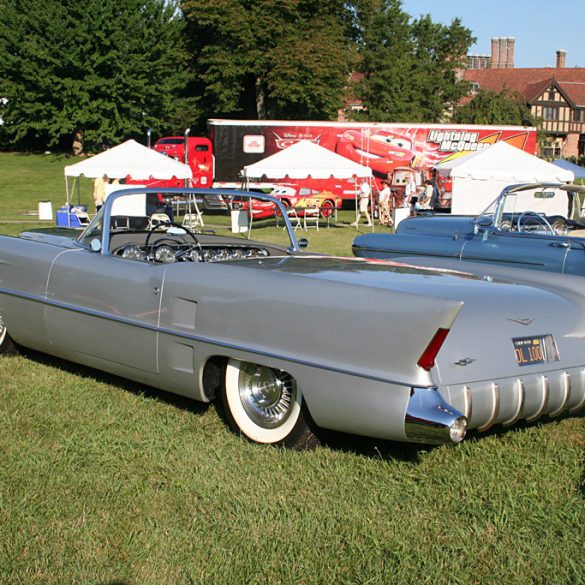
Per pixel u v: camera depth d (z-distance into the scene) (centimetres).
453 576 248
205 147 2689
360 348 318
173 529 279
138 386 462
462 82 5253
